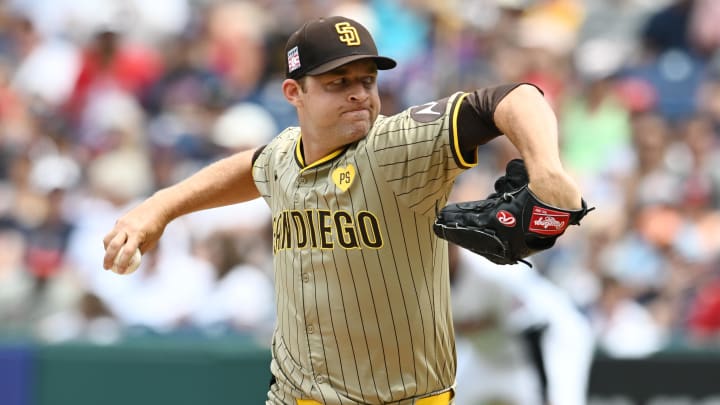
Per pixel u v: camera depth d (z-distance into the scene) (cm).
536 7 4066
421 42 3875
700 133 3338
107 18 4091
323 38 1229
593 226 3069
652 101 3669
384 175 1214
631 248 3009
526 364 2188
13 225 3253
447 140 1162
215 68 3972
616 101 3569
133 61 3988
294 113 3744
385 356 1268
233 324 2742
